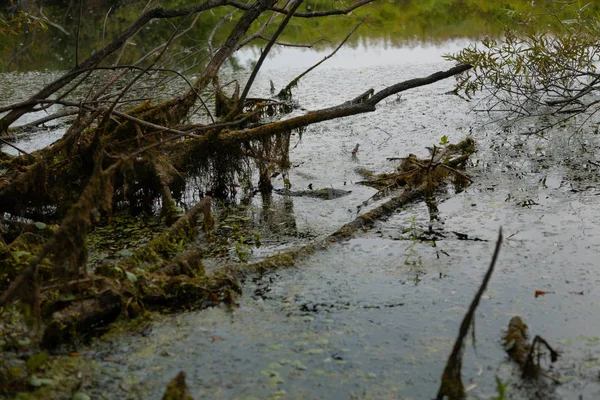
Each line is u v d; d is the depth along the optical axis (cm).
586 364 365
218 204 689
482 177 715
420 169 696
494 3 1591
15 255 464
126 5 1811
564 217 587
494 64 913
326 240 555
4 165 717
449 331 405
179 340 403
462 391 339
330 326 416
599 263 492
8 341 397
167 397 327
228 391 350
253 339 403
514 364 367
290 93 1149
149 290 450
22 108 580
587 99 1004
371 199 672
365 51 1580
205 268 518
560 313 423
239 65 1502
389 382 356
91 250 564
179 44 1647
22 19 749
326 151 866
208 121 995
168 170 660
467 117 984
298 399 343
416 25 1806
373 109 671
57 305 429
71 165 628
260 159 708
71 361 379
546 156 773
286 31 1803
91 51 1645
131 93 1193
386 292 462
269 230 606
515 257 511
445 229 577
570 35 872
